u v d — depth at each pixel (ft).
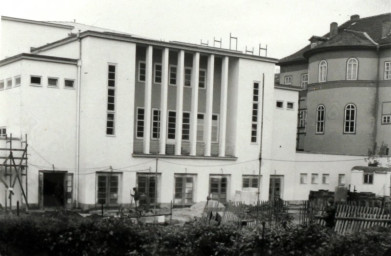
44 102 125.80
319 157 172.65
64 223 58.23
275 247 56.24
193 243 54.90
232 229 57.57
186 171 143.64
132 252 55.26
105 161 130.11
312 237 57.31
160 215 99.14
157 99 146.61
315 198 143.95
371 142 187.42
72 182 128.67
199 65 153.89
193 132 146.41
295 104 170.50
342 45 190.08
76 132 129.70
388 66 185.57
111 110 131.75
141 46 140.15
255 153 156.56
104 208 129.18
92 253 56.34
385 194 158.20
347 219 86.12
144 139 138.31
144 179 136.77
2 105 130.21
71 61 129.29
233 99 155.22
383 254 57.26
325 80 196.65
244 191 146.82
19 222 58.03
